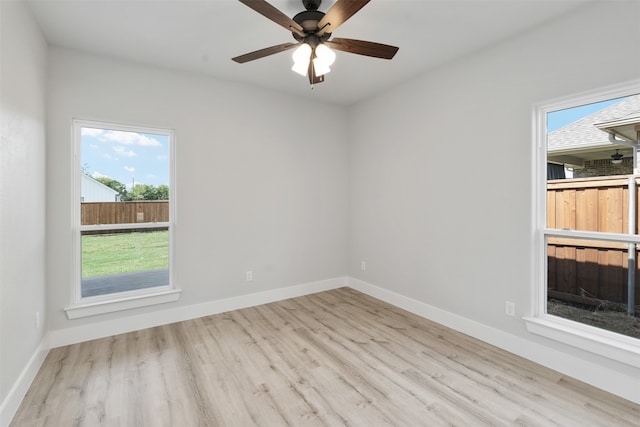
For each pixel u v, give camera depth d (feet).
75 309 8.95
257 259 12.28
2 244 5.59
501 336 8.72
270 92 12.40
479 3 6.94
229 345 8.95
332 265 14.40
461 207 9.73
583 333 7.22
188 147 10.74
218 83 11.24
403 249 11.85
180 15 7.38
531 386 6.97
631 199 6.82
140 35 8.27
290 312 11.51
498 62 8.68
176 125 10.52
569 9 7.16
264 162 12.34
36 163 7.61
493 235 8.90
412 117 11.36
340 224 14.58
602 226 7.20
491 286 8.97
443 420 5.93
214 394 6.73
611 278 7.13
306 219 13.53
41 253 8.03
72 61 8.93
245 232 11.98
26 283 6.83
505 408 6.25
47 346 8.48
